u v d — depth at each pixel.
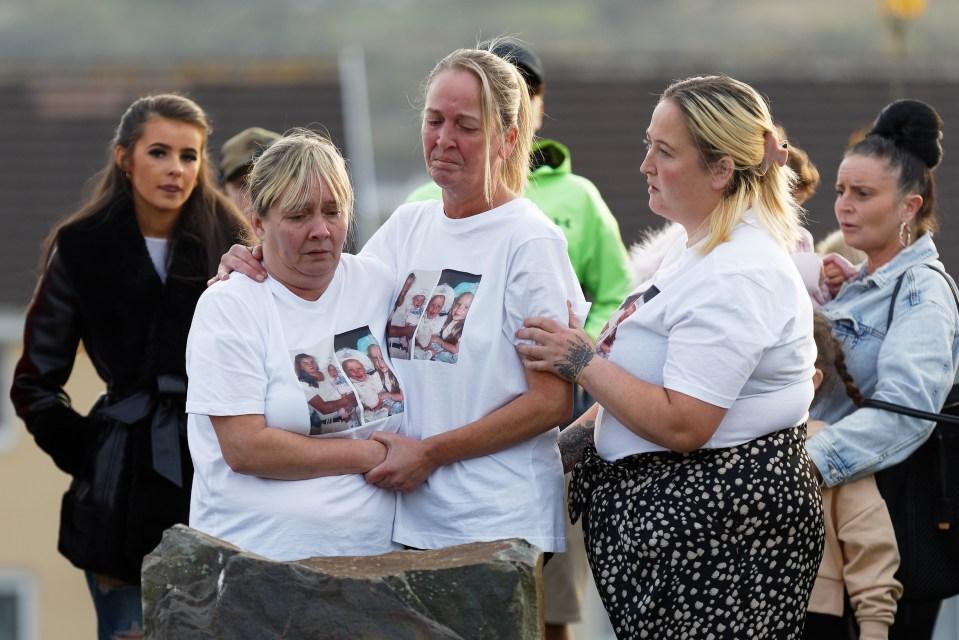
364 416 9.31
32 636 35.56
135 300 11.55
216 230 11.90
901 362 10.59
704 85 9.02
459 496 9.34
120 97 42.78
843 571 10.57
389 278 9.77
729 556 8.88
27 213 38.38
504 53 12.28
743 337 8.64
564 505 9.67
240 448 9.01
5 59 44.56
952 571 10.59
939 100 40.62
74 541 11.55
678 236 11.53
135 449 11.43
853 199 11.13
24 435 35.81
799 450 9.10
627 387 8.91
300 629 8.67
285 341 9.21
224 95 41.75
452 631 8.59
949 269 34.78
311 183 8.98
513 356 9.38
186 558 8.85
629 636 9.06
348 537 9.23
